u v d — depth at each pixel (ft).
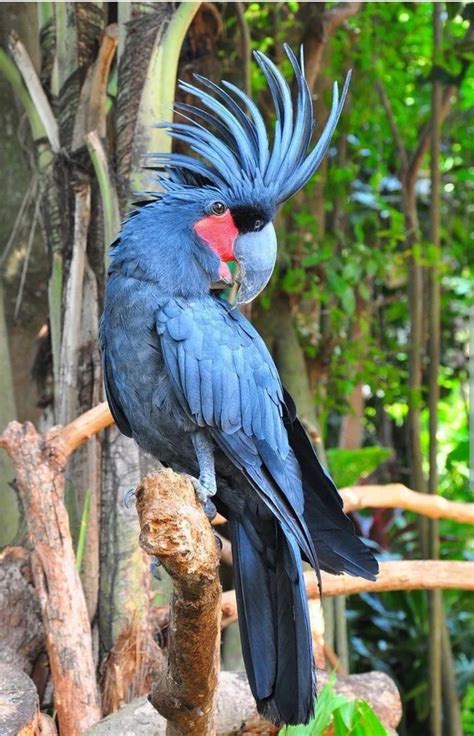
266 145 13.09
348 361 25.79
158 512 8.95
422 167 31.63
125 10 16.53
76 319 16.61
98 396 16.57
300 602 10.94
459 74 25.18
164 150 16.56
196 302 12.45
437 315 26.73
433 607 24.89
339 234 26.50
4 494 18.31
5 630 15.29
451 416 40.52
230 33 23.65
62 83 17.21
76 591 14.73
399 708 15.93
